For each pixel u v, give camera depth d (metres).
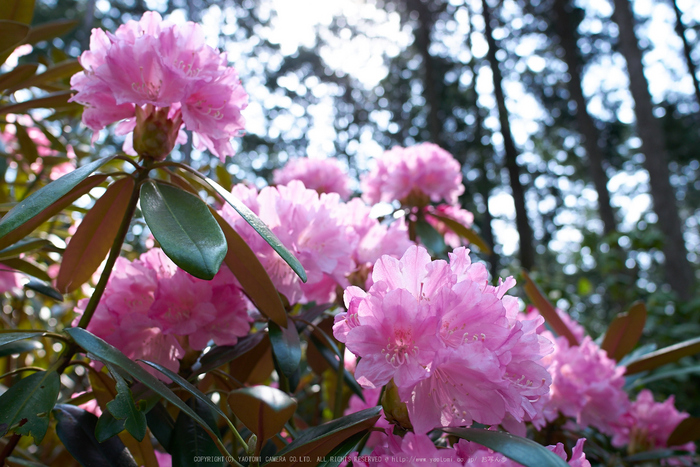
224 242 0.38
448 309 0.34
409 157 0.95
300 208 0.48
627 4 3.22
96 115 0.46
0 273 0.70
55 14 4.53
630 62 3.15
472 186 4.84
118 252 0.43
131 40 0.45
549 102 5.74
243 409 0.32
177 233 0.38
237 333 0.46
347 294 0.36
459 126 5.21
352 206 0.58
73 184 0.38
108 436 0.37
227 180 0.70
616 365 0.78
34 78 0.59
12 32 0.51
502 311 0.34
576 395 0.58
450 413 0.34
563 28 4.52
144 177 0.44
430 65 4.57
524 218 3.63
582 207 6.12
